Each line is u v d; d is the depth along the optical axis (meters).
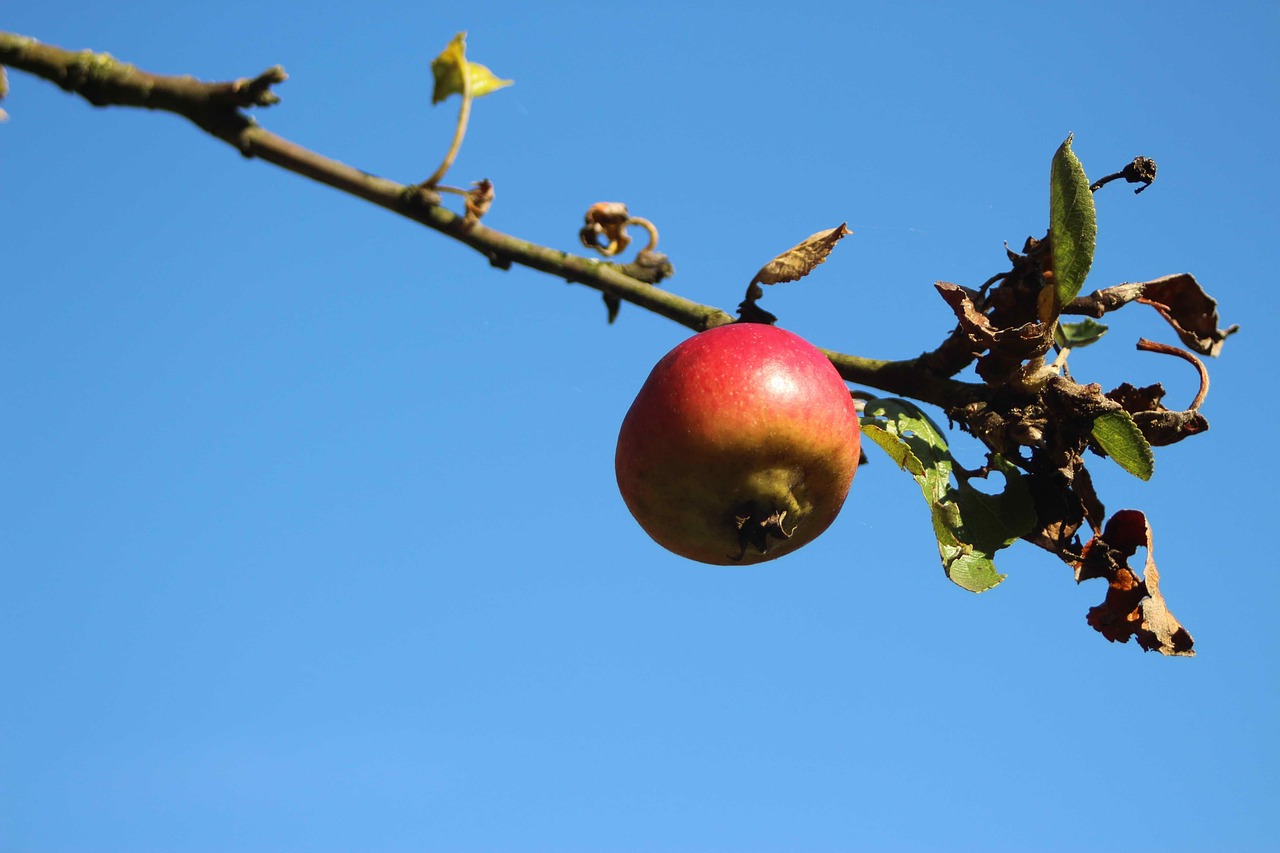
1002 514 0.90
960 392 0.91
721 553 0.91
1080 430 0.90
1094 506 0.90
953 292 0.90
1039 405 0.90
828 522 0.92
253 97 0.83
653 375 0.90
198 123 0.83
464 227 0.84
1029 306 0.91
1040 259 0.91
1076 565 0.90
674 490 0.89
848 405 0.89
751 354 0.88
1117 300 0.92
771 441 0.88
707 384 0.88
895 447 0.90
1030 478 0.91
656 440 0.89
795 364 0.88
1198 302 0.93
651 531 0.91
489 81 0.84
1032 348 0.90
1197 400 0.92
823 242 0.90
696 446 0.88
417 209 0.84
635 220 0.87
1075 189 0.89
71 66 0.83
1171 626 0.90
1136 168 0.91
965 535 0.90
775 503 0.89
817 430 0.88
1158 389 0.91
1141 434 0.89
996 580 0.90
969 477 0.91
